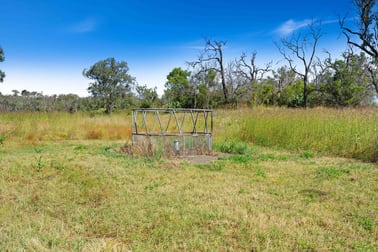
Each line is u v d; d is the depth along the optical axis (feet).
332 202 12.96
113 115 54.54
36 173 17.46
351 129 26.11
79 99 109.50
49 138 36.76
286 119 32.04
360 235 9.84
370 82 83.10
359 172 18.38
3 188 14.44
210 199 13.17
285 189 14.84
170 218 10.97
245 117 37.96
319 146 27.37
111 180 16.03
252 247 8.91
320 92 90.07
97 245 8.83
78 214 11.46
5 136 31.48
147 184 15.48
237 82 101.76
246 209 11.89
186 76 114.83
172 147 25.39
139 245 9.00
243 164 20.74
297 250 8.77
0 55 77.82
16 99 91.71
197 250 8.78
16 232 9.69
